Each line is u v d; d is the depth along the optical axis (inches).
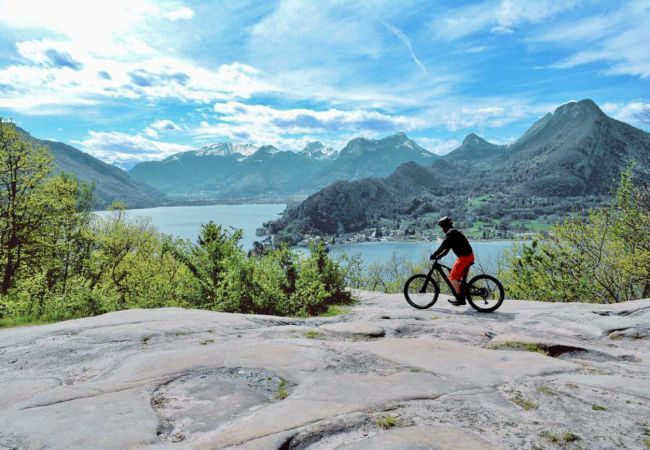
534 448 140.6
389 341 273.4
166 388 193.0
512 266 692.1
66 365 231.3
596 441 146.0
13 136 1040.8
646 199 609.0
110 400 177.6
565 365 229.3
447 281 406.9
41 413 165.2
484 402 177.8
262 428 150.0
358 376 207.6
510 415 165.6
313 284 478.6
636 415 166.7
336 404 171.6
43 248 1116.5
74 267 1165.1
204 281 488.4
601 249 630.5
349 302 529.7
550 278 637.3
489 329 328.8
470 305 416.5
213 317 339.9
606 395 187.2
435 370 219.0
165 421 161.3
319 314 463.2
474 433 149.8
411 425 155.0
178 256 495.5
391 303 498.0
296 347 251.8
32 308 490.9
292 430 148.6
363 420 157.8
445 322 344.5
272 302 460.1
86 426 153.7
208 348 247.6
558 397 183.9
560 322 343.9
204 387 194.4
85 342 264.8
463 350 255.1
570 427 156.0
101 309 493.4
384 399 177.8
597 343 297.1
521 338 281.7
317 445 141.2
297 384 197.9
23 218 1079.0
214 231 500.1
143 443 141.9
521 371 218.8
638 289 645.9
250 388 193.5
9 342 272.1
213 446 138.6
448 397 182.5
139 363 223.1
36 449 138.7
